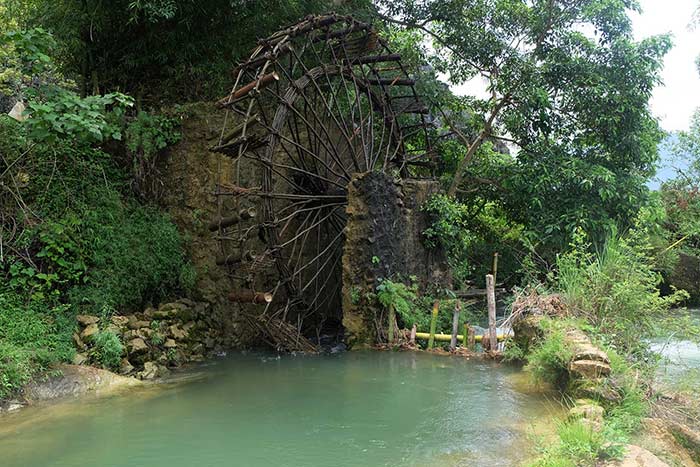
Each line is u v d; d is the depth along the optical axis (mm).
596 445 4492
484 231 15773
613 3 12680
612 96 12500
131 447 5098
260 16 11297
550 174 12656
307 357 9023
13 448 5055
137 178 10195
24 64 8055
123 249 9008
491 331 8789
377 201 9820
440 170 14664
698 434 5137
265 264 9211
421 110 12367
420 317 9828
